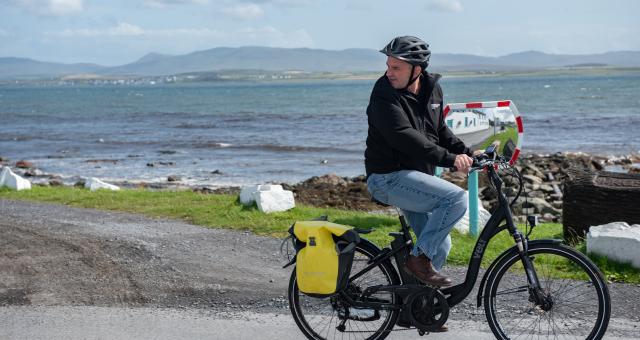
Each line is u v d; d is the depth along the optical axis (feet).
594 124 138.00
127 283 21.97
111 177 79.92
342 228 14.28
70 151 113.29
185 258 25.13
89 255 25.59
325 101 314.35
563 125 138.00
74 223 33.53
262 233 30.12
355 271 15.03
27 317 18.35
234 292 20.85
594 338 14.08
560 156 81.92
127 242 27.86
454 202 14.11
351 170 81.71
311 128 153.17
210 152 106.83
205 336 16.61
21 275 22.99
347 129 147.33
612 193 25.62
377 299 14.93
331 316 16.65
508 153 17.16
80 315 18.54
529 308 15.87
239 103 320.09
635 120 144.15
